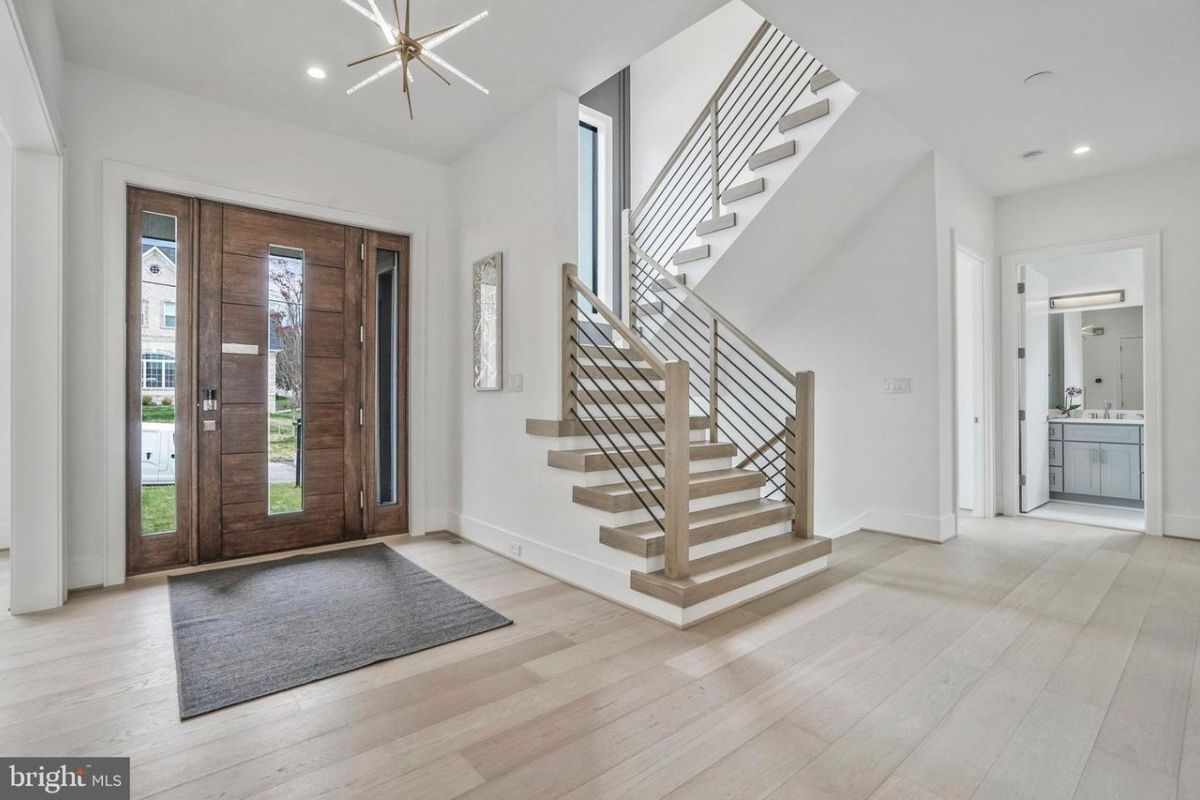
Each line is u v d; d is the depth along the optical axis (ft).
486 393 12.80
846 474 14.75
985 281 15.93
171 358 11.01
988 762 5.21
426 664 7.13
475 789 4.85
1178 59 9.71
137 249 10.62
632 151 20.06
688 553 8.78
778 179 11.99
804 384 11.01
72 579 9.74
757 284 14.79
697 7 8.64
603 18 8.87
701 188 16.83
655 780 4.95
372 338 13.37
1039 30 9.02
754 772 5.07
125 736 5.61
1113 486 17.81
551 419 11.01
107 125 10.13
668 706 6.14
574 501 10.16
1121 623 8.42
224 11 8.59
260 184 11.72
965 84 10.55
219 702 6.21
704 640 7.81
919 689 6.51
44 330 8.88
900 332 13.73
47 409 8.93
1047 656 7.34
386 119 12.01
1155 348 13.82
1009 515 16.16
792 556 10.11
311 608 8.96
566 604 9.18
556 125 10.93
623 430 11.43
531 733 5.66
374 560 11.62
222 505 11.51
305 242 12.51
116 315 10.14
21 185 8.71
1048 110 11.44
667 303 14.40
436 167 14.24
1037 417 17.39
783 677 6.79
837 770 5.09
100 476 9.98
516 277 11.94
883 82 10.51
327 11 8.63
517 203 11.90
